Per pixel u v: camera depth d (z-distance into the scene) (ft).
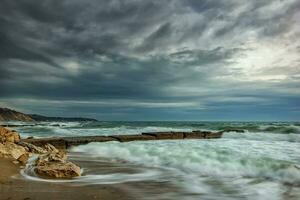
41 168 31.45
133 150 57.26
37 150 47.32
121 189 26.84
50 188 25.90
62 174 31.24
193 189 27.55
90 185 28.14
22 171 32.19
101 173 35.32
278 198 24.81
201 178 32.48
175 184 29.50
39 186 26.37
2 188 24.97
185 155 46.50
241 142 75.82
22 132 115.85
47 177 30.32
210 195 25.66
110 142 75.25
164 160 44.78
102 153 58.13
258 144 68.95
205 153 47.09
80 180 30.53
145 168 39.04
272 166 35.55
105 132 119.96
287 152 51.57
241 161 39.42
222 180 31.45
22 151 41.27
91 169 38.29
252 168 36.04
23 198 22.26
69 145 69.51
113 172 36.11
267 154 48.32
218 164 39.17
